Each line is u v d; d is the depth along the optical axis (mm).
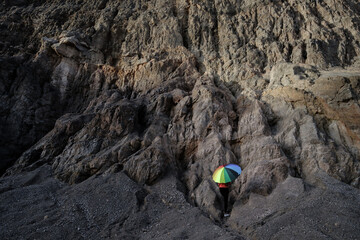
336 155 8664
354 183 7938
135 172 8969
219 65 14102
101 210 7590
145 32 16125
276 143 9250
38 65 14820
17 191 8586
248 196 7859
